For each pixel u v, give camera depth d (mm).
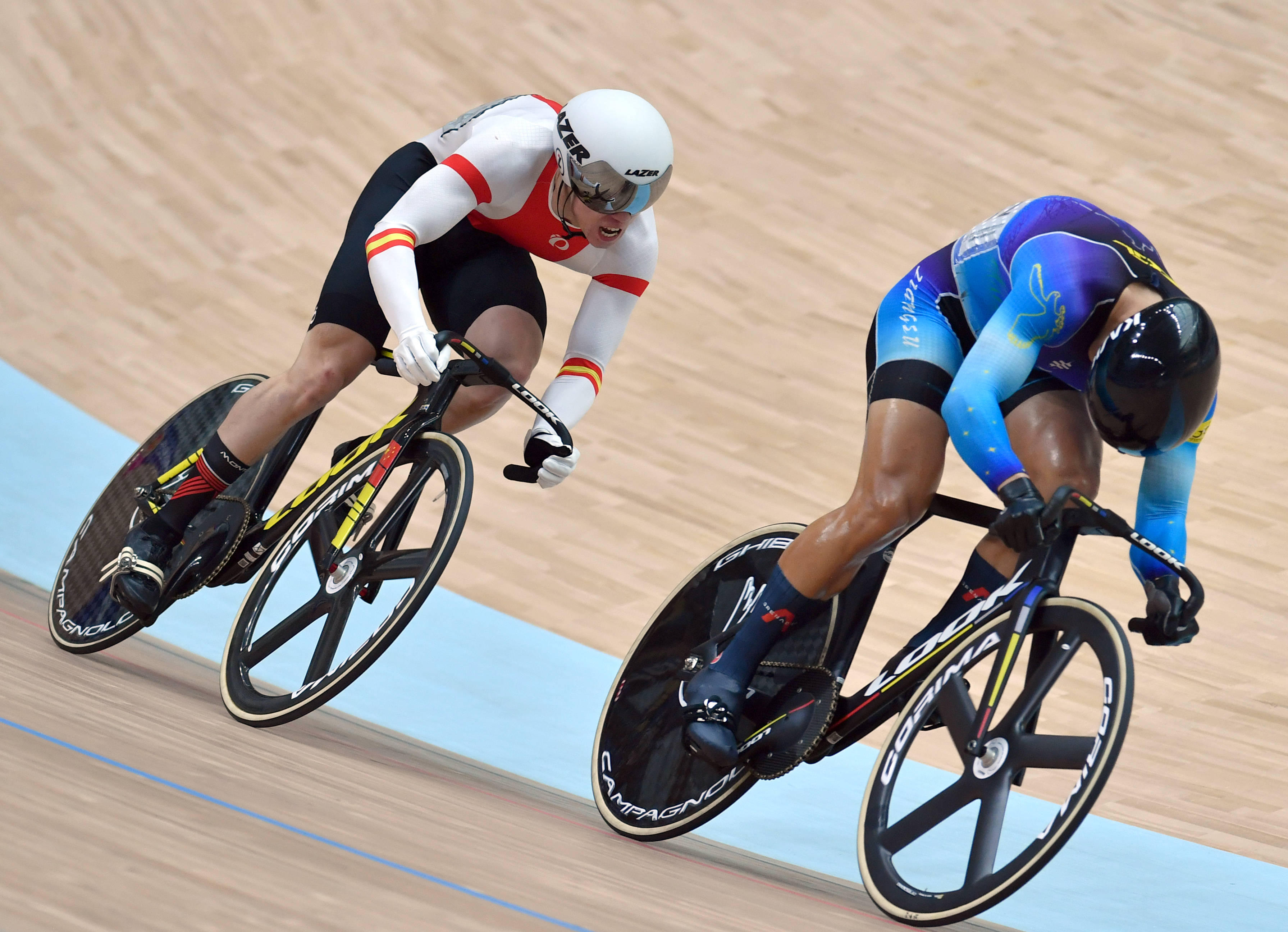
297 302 20312
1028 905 8594
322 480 8828
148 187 22938
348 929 3637
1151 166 24938
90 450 15836
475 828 6211
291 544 8656
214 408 10195
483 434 17203
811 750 7508
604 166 7805
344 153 24250
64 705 6191
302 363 8828
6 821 3766
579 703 11883
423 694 11469
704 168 24328
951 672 6961
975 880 6234
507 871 5223
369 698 11117
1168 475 7148
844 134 25594
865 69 27703
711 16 29125
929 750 11648
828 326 20531
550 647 13062
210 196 22875
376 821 5543
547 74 26719
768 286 21375
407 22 28078
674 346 19688
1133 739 12039
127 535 9500
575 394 9180
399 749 8859
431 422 8438
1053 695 12625
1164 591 6977
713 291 21125
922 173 24641
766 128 25688
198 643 11344
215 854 4078
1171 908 8922
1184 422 6270
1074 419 7234
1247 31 29562
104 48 26859
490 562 14656
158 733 6281
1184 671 13289
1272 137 26000
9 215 21766
